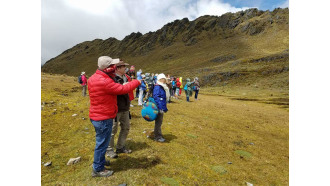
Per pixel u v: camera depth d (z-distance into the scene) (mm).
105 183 3652
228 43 193875
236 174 4914
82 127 7098
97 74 3646
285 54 98375
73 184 3637
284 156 6820
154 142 5984
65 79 26609
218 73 91375
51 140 5867
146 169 4301
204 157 5578
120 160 4578
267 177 5051
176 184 3938
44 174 4055
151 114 5680
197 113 12578
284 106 26375
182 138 6875
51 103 10625
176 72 142750
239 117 13398
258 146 7562
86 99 13156
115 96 3838
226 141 7516
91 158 4805
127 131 4922
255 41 178125
